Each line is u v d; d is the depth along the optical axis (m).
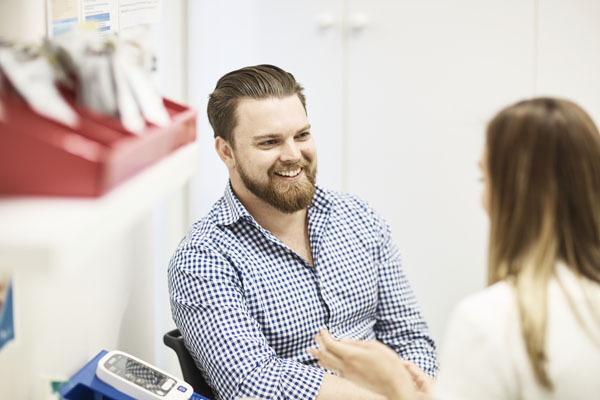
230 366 1.47
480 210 2.47
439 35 2.38
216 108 1.66
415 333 1.76
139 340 1.94
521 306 0.94
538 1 2.31
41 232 0.64
